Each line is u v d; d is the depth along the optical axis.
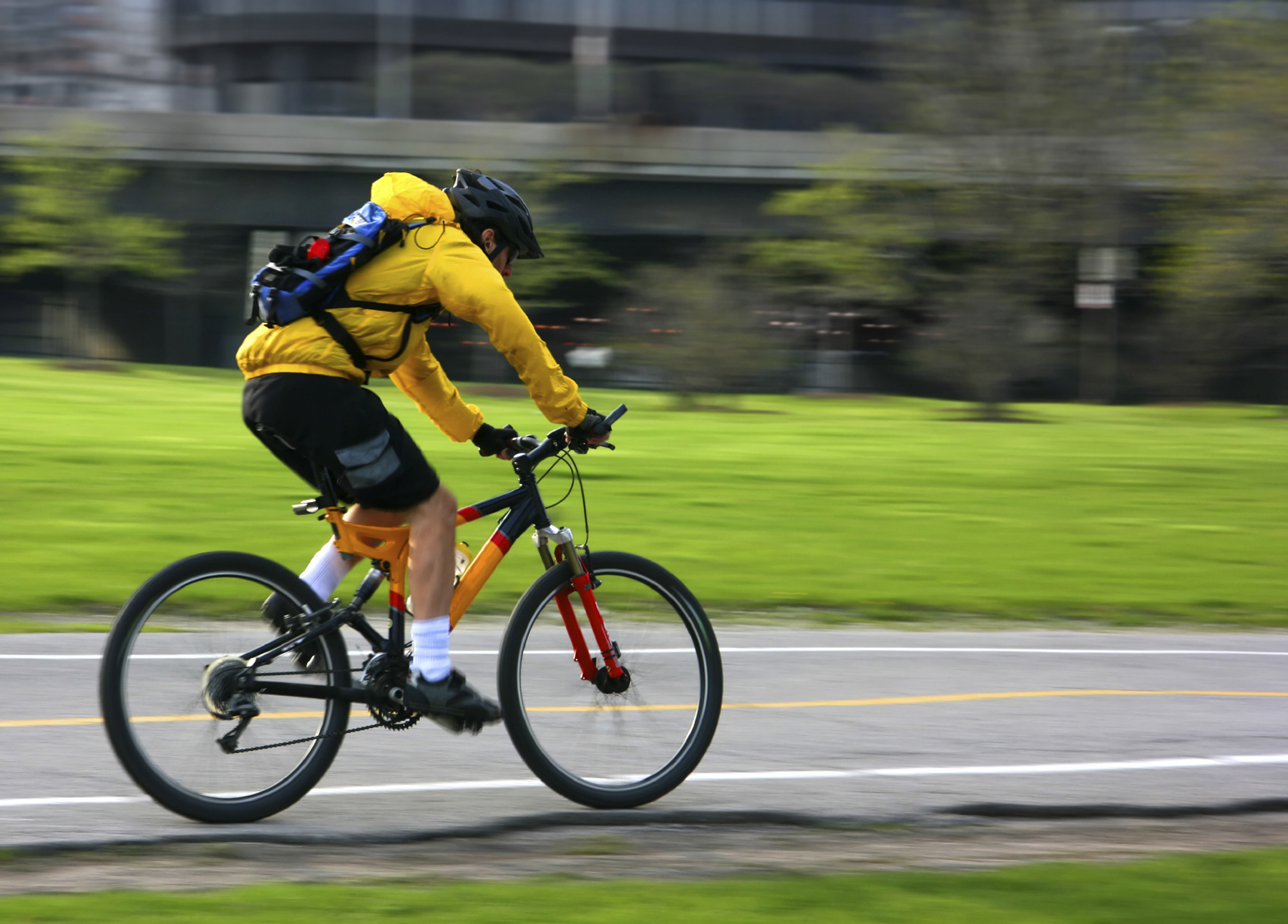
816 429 76.75
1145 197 109.88
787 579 33.94
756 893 12.94
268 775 15.56
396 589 15.89
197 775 15.25
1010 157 100.56
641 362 102.69
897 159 106.31
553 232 130.00
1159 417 95.75
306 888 12.77
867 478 54.12
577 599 16.52
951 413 95.12
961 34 101.94
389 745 18.62
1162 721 21.58
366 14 150.88
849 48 153.00
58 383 88.38
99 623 27.42
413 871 14.01
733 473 53.66
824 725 20.67
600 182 137.25
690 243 138.62
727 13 150.25
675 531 40.19
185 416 68.75
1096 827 16.41
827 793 17.23
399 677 15.72
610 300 136.50
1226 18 99.81
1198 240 105.19
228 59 148.25
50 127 128.25
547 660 16.36
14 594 29.30
